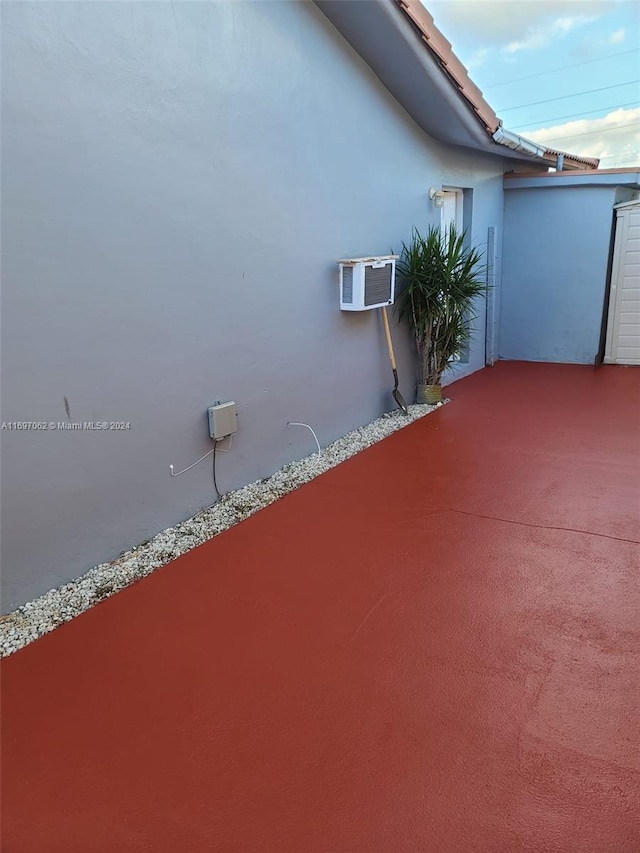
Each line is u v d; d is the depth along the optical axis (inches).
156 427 132.5
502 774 71.3
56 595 112.5
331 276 192.5
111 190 115.0
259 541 133.9
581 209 317.1
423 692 85.9
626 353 335.0
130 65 116.0
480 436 208.1
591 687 85.7
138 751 76.7
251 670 91.7
